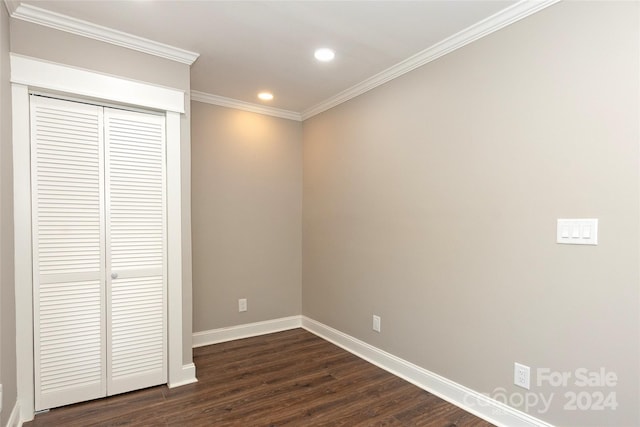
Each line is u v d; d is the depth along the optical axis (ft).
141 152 7.52
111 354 7.21
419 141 7.98
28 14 6.20
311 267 11.93
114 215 7.22
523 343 6.03
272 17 6.44
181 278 7.89
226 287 10.96
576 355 5.38
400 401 7.22
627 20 4.84
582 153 5.29
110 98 7.00
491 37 6.51
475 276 6.79
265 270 11.68
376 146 9.22
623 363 4.91
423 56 7.77
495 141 6.44
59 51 6.55
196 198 10.41
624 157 4.87
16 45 6.20
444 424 6.40
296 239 12.31
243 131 11.25
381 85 9.06
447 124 7.34
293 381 8.11
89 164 6.99
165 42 7.38
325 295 11.23
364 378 8.28
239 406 7.00
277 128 11.92
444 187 7.40
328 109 11.07
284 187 12.07
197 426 6.31
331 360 9.37
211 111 10.66
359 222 9.80
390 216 8.76
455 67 7.18
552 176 5.64
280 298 11.98
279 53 7.88
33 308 6.44
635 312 4.79
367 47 7.55
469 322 6.90
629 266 4.84
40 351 6.53
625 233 4.87
